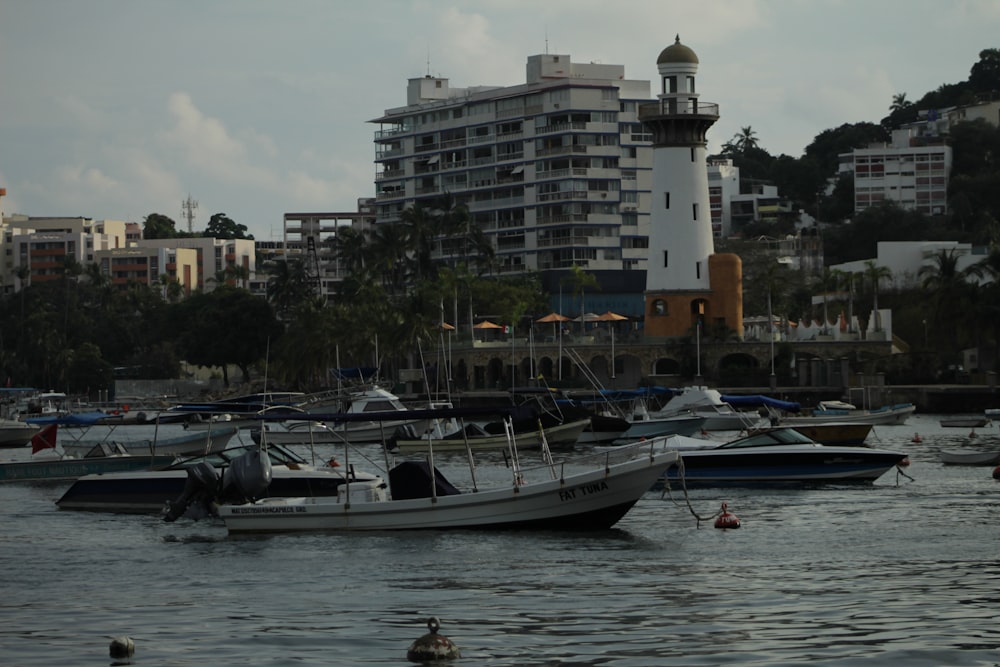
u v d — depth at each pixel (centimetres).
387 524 7556
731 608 5344
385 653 4641
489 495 7469
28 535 7994
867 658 4459
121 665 4512
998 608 5272
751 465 10044
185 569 6594
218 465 9200
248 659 4575
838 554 6725
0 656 4656
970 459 11888
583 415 14512
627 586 5881
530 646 4712
